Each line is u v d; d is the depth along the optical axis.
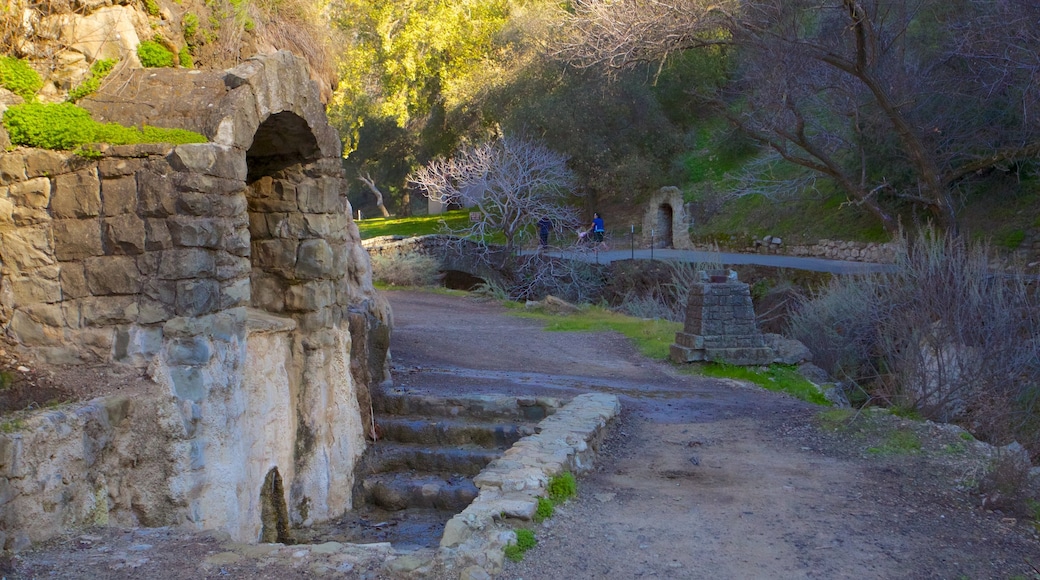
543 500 5.48
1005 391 10.29
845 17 21.53
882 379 12.96
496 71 36.19
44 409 4.84
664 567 4.76
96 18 6.30
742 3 20.08
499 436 8.60
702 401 10.52
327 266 7.34
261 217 7.32
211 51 7.34
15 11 6.07
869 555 5.02
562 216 30.34
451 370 11.84
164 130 5.71
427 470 8.32
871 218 28.42
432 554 4.53
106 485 5.05
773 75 20.97
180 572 4.20
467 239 27.95
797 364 13.23
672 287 26.92
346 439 7.75
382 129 45.69
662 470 7.00
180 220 5.48
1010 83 19.88
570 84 35.03
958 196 25.44
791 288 23.00
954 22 22.06
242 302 6.00
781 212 32.44
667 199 36.00
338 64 10.24
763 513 5.82
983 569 4.85
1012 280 13.89
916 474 6.82
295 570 4.30
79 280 5.57
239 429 5.95
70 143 5.57
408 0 34.03
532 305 20.50
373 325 9.67
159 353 5.47
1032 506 5.96
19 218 5.62
